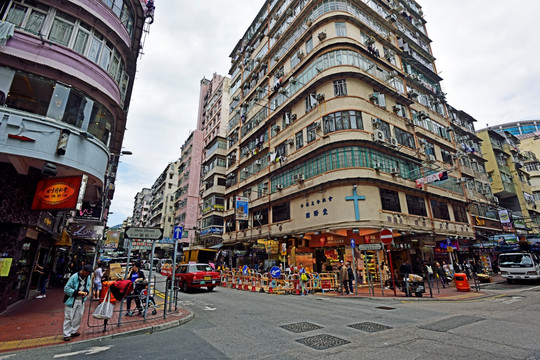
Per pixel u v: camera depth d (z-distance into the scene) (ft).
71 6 31.27
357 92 57.41
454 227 68.85
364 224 48.93
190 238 132.26
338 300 36.83
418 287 38.34
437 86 87.20
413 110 71.46
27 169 28.63
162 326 21.88
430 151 72.02
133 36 43.62
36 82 28.53
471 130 98.68
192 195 138.31
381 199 53.11
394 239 56.39
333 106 57.00
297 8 75.61
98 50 33.63
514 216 95.35
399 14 80.59
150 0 46.16
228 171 101.35
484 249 81.61
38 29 29.01
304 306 31.37
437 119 80.02
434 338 17.69
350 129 53.88
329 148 55.16
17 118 25.99
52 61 28.71
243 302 35.01
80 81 30.63
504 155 110.83
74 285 19.48
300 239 63.10
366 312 27.12
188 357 15.03
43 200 29.25
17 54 26.91
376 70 63.72
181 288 47.98
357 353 15.21
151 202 255.70
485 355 14.40
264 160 79.36
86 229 49.06
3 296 27.78
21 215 28.71
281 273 51.60
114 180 73.77
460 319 23.00
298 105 67.56
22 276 35.45
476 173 90.27
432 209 65.00
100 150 32.99
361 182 51.49
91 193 42.65
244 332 20.03
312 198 57.62
